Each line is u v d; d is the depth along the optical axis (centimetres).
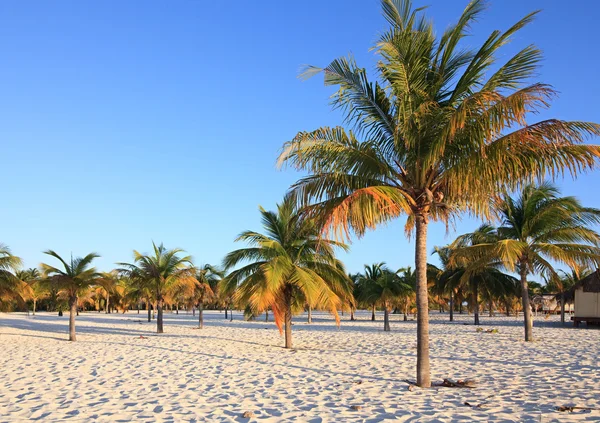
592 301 3053
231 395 951
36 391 1007
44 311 7600
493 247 1908
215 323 4059
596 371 1156
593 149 793
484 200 980
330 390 984
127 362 1464
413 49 875
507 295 3766
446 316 5466
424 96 884
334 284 1781
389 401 857
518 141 780
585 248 1888
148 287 2864
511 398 862
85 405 869
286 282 1722
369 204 831
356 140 966
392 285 2914
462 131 862
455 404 820
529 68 814
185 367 1348
